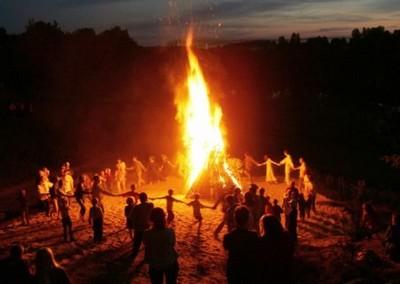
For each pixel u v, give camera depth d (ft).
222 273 43.70
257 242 23.43
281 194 83.71
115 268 44.21
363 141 200.03
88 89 230.07
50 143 143.33
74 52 237.04
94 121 174.19
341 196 86.33
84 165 129.08
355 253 42.37
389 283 34.09
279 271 23.12
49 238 55.88
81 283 40.32
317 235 58.90
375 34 394.11
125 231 58.49
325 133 214.07
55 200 67.97
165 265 28.45
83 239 55.01
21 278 23.07
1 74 216.95
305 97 289.53
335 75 369.71
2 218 69.77
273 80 347.56
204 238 55.47
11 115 159.22
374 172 151.02
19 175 115.14
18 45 223.10
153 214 28.96
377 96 340.59
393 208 75.20
